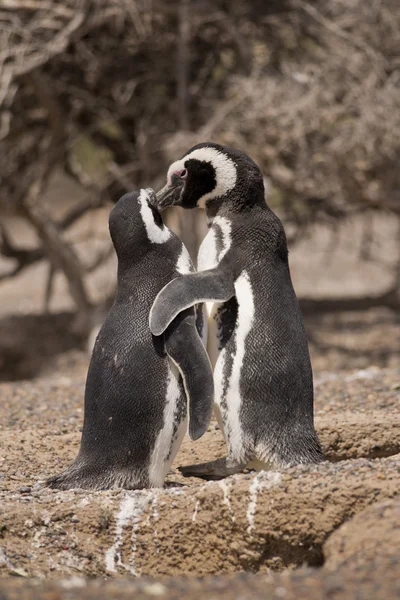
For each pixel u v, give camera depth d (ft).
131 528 59.00
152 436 62.69
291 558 55.88
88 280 243.60
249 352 62.54
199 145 67.97
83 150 199.93
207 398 59.98
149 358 62.44
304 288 244.83
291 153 163.63
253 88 158.40
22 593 45.06
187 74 173.99
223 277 62.75
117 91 181.57
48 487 64.44
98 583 47.67
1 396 109.81
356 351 181.16
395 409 89.97
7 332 207.31
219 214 66.85
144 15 169.27
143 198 65.92
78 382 124.77
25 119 190.29
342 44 167.84
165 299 60.70
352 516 54.34
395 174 166.20
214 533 57.41
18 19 162.91
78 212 207.62
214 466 65.31
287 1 171.73
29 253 218.59
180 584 46.39
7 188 190.90
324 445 79.00
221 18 169.58
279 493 55.93
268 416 62.39
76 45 172.55
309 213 190.29
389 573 45.60
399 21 170.91
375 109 155.02
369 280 251.80
